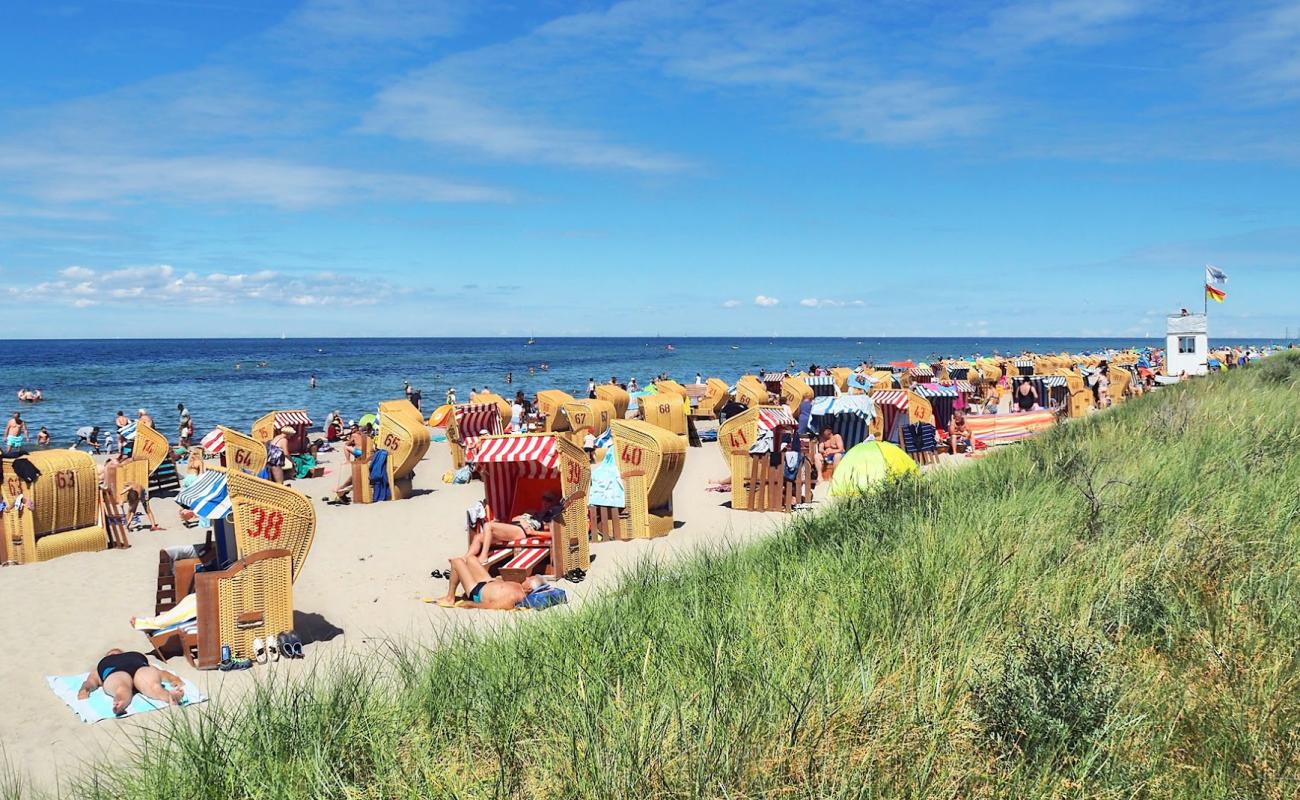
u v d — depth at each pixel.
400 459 16.17
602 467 12.36
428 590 10.06
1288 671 4.19
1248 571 5.45
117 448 25.77
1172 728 3.84
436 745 4.55
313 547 12.34
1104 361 47.31
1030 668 4.20
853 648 4.88
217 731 4.91
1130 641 4.75
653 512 12.61
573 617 6.65
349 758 4.52
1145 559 5.75
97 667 6.92
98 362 108.50
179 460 21.94
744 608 5.88
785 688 4.44
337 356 134.50
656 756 3.98
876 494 10.30
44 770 5.73
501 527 10.35
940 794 3.58
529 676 5.30
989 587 5.53
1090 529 6.62
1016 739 3.93
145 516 15.23
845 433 19.34
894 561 6.42
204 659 7.64
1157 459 8.71
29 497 11.70
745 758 3.90
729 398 29.42
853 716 4.09
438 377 70.62
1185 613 4.95
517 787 4.07
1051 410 21.70
